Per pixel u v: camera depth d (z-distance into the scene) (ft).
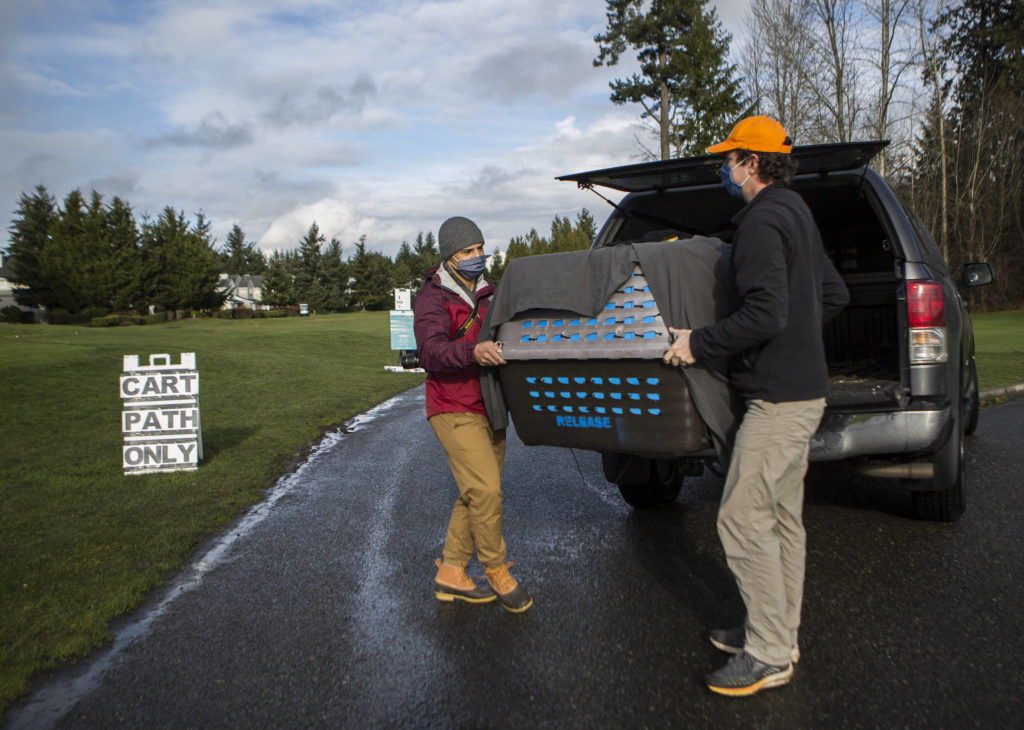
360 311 328.90
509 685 10.04
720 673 9.61
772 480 9.34
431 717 9.36
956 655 10.18
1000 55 145.79
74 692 10.26
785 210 9.07
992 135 140.26
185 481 22.36
